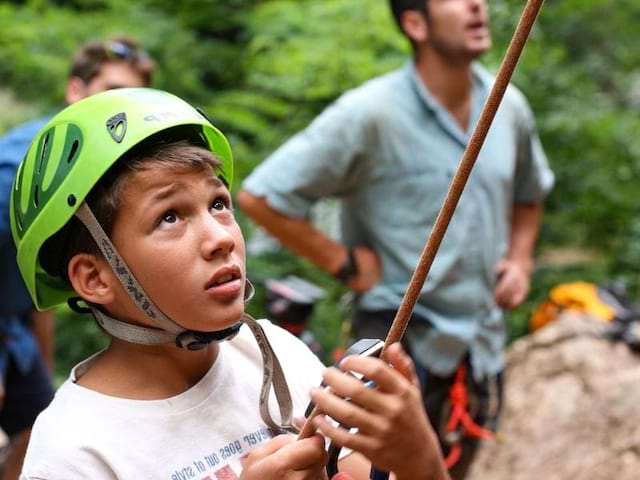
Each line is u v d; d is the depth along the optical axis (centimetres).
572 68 678
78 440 137
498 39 577
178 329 139
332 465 143
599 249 671
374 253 327
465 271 319
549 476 432
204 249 136
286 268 552
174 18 718
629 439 428
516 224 371
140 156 138
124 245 138
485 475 447
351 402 123
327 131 317
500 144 328
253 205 326
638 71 738
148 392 143
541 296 611
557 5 680
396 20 327
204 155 139
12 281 341
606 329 501
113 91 145
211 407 145
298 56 588
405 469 123
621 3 716
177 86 681
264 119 643
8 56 657
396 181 318
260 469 129
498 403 342
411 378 125
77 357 548
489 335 332
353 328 338
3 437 442
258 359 158
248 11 723
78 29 682
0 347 354
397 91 319
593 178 652
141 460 138
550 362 491
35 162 145
